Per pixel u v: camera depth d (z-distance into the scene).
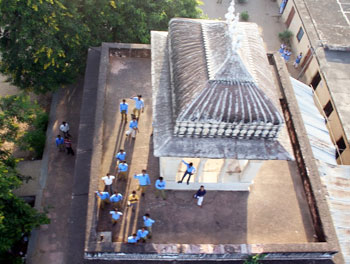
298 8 31.98
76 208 18.17
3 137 19.88
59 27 23.55
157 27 27.61
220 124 13.72
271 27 39.47
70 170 25.27
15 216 16.83
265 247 15.17
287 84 22.11
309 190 17.62
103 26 27.25
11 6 20.53
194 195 17.45
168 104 15.20
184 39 15.42
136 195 16.88
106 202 16.95
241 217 17.08
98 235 15.27
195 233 16.39
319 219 16.41
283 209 17.55
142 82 22.16
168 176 16.94
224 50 13.62
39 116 26.72
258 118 13.58
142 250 14.77
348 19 31.27
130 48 22.83
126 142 19.19
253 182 18.27
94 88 22.19
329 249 15.23
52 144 26.45
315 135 23.59
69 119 27.98
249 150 14.37
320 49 28.55
